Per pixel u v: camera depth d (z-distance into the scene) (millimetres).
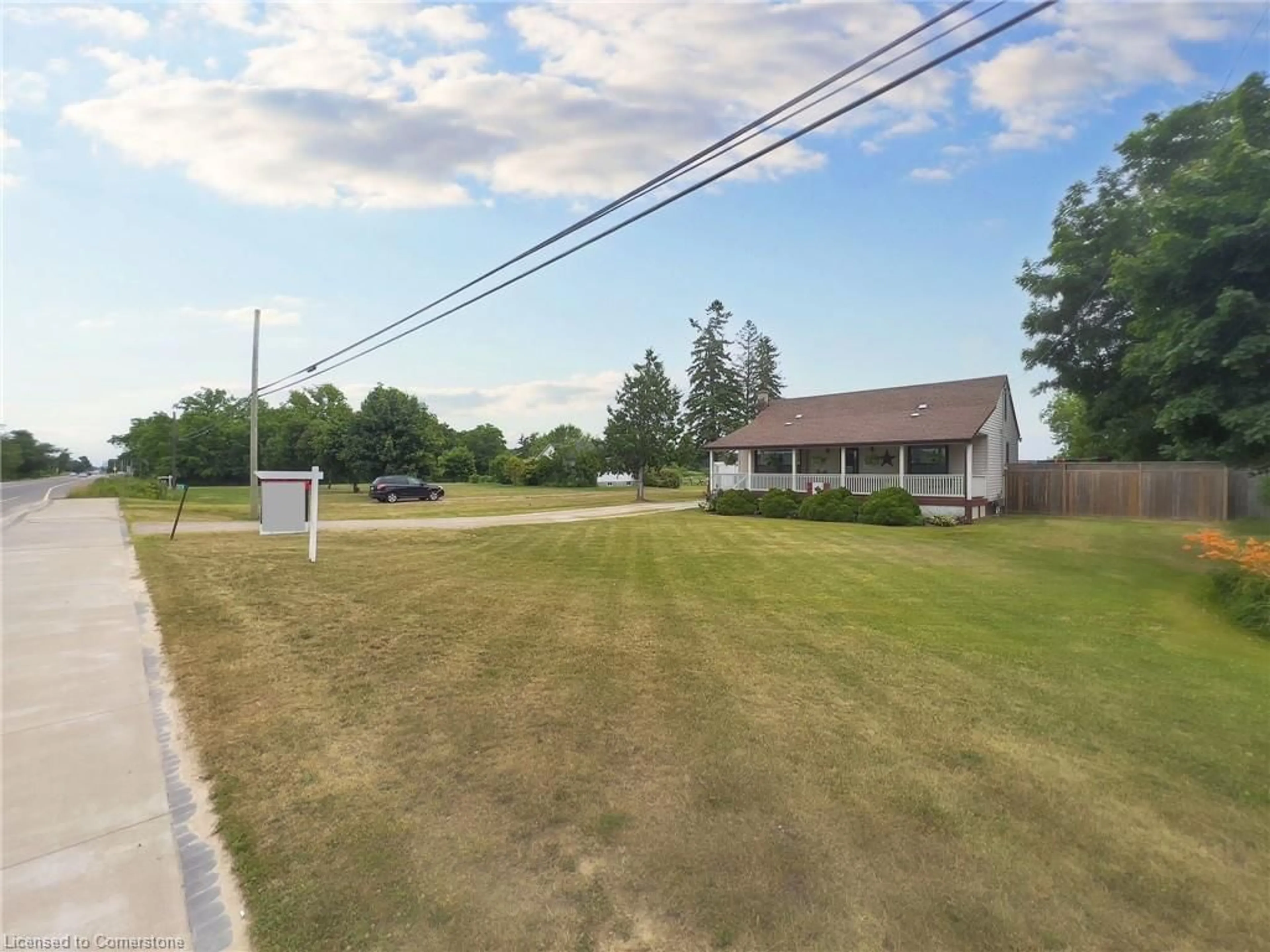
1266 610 6898
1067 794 3307
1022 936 2287
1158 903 2482
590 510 28281
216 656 5633
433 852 2775
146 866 2715
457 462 68938
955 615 7344
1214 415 9008
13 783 3447
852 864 2691
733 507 24359
